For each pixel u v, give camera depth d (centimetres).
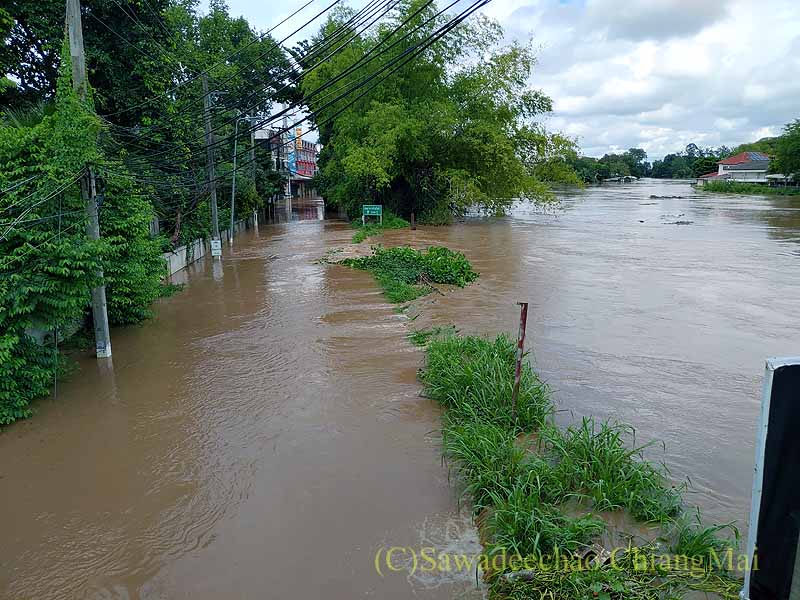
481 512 511
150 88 1564
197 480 583
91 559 470
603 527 453
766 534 327
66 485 580
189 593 428
